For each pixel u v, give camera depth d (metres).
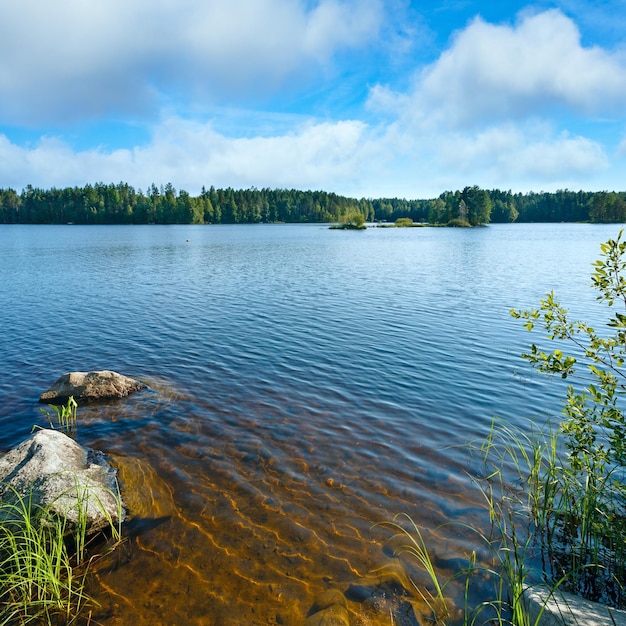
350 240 72.88
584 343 14.52
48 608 4.70
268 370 12.02
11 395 10.29
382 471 7.14
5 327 16.84
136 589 4.95
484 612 4.61
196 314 19.12
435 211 140.75
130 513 6.16
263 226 151.25
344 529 5.85
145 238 79.69
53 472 6.07
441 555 5.38
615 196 142.25
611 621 4.11
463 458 7.49
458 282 28.00
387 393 10.39
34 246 59.62
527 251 50.41
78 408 9.50
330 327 16.80
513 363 12.60
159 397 10.11
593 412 5.71
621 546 5.08
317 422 8.87
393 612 4.62
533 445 7.88
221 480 6.93
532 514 5.98
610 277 5.26
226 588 4.96
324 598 4.79
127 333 16.00
